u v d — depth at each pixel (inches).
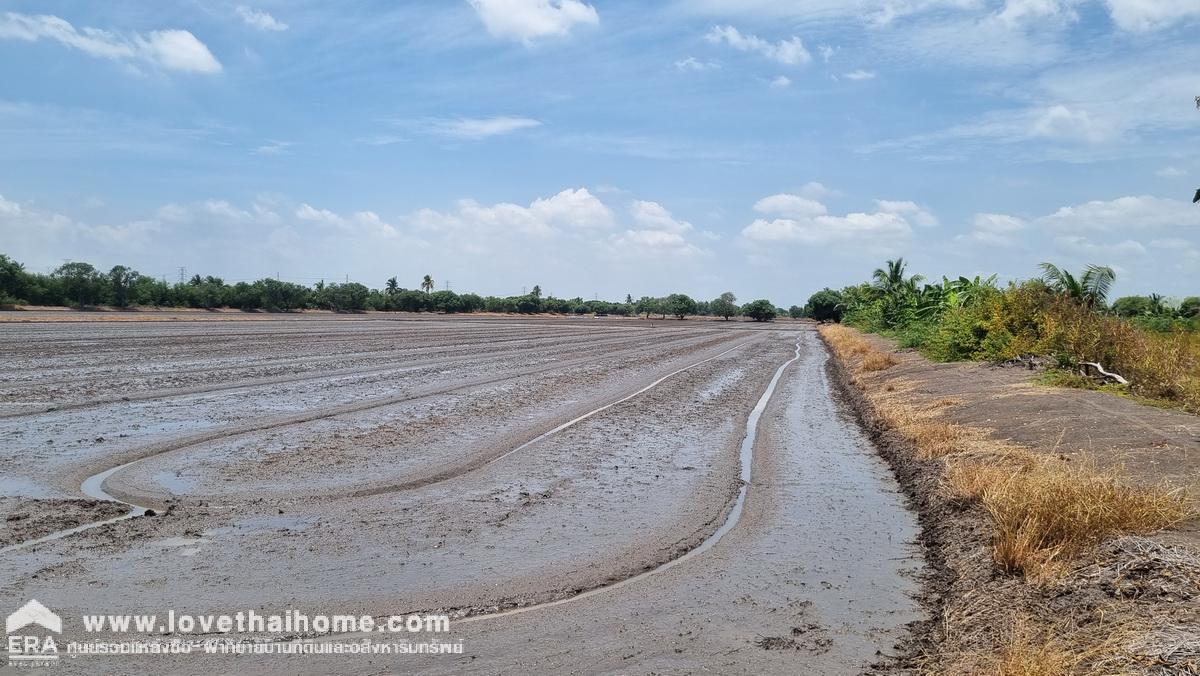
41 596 252.8
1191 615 210.1
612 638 235.3
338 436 538.3
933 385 822.5
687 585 281.7
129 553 294.8
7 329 1540.4
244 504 366.3
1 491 377.4
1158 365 637.3
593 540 330.0
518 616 249.8
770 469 486.3
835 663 221.8
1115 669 191.0
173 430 541.0
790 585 284.2
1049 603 238.8
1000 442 478.0
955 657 219.8
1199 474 356.5
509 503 384.8
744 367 1248.8
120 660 211.8
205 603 251.6
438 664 215.5
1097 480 309.6
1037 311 976.3
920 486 421.7
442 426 593.3
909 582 290.4
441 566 292.4
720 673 214.4
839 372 1198.3
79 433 520.4
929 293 1833.2
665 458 509.4
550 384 902.4
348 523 341.7
